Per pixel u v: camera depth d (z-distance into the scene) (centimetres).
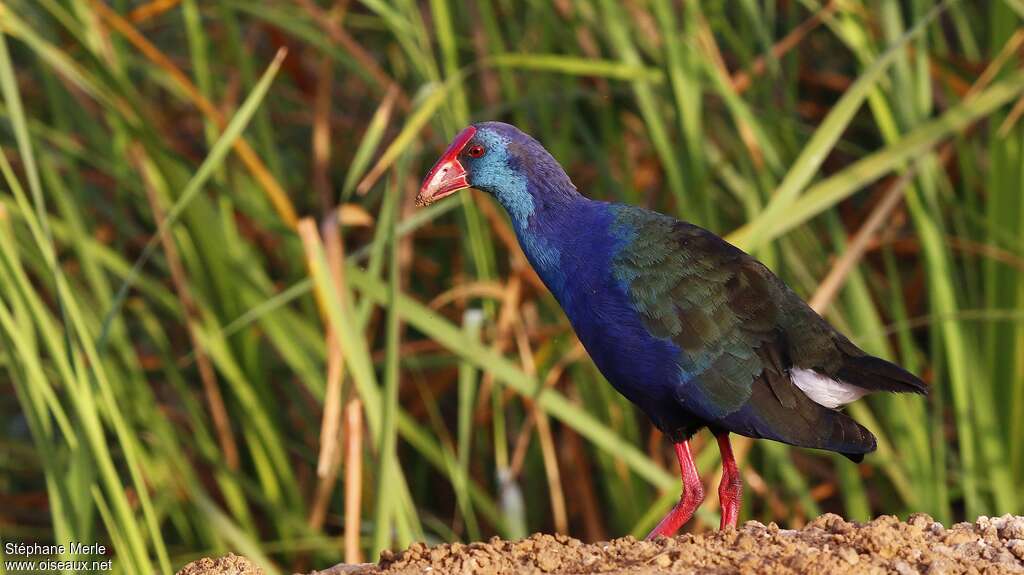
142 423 1087
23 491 1340
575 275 799
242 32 1398
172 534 1210
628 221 793
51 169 1084
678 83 978
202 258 1102
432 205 1162
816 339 743
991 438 966
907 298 1157
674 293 758
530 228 823
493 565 616
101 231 1245
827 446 725
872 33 1052
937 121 905
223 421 1107
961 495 1066
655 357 759
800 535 643
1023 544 600
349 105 1356
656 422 788
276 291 1128
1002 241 995
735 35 1154
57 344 767
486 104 1152
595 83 1191
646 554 619
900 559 596
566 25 1148
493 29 1141
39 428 786
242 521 1107
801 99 1320
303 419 1212
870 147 1293
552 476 1066
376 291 900
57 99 1153
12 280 783
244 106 857
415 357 1224
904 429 990
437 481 1266
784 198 866
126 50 1184
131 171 1134
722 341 746
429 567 619
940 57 1066
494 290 1041
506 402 1186
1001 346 1017
